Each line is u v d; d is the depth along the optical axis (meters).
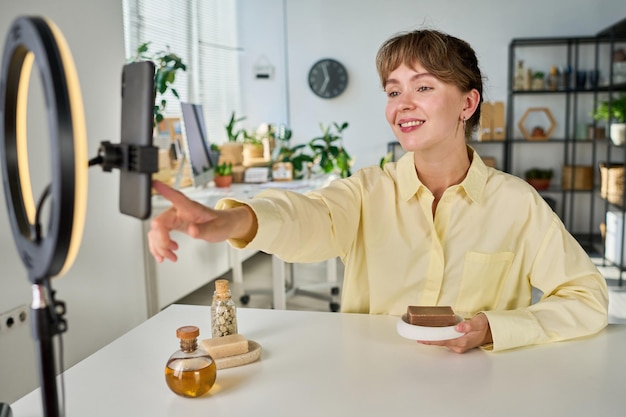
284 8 6.43
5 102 0.68
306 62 6.46
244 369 1.13
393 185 1.44
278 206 1.18
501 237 1.37
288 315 1.42
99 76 3.00
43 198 0.64
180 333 1.04
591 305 1.27
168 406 1.00
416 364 1.13
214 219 0.98
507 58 6.07
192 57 5.62
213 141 6.07
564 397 1.00
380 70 1.34
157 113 3.81
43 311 0.68
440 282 1.38
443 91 1.27
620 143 4.71
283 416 0.95
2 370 2.36
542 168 6.20
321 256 1.36
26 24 0.58
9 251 2.39
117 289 3.15
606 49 5.91
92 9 2.94
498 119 6.03
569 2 5.92
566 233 1.36
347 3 6.30
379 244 1.43
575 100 5.96
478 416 0.94
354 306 1.50
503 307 1.39
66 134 0.56
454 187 1.35
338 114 6.46
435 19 6.15
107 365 1.17
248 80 6.60
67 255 0.61
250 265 5.41
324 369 1.12
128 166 0.69
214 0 6.05
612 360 1.14
